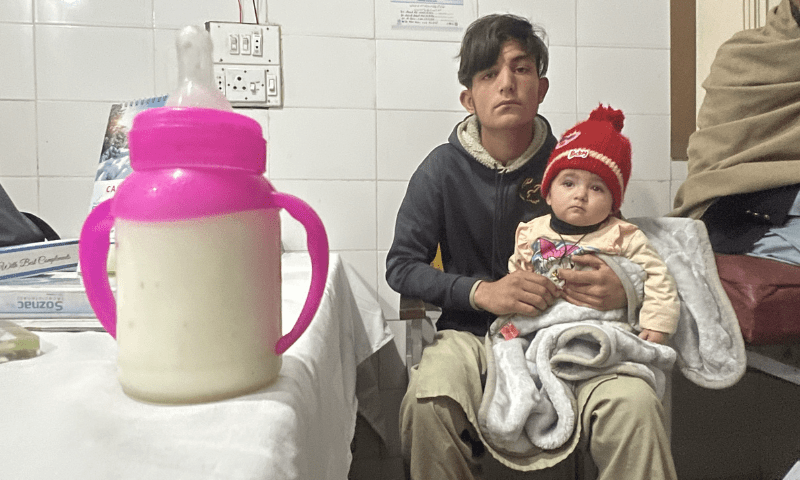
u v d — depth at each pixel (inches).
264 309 12.7
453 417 31.9
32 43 50.0
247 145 12.4
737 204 43.4
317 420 15.1
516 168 43.9
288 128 53.1
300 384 13.9
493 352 35.7
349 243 54.7
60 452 9.5
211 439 10.3
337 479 18.9
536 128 45.5
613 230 36.5
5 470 8.9
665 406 36.4
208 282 11.6
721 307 36.8
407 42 54.2
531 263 38.6
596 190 35.7
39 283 23.7
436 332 42.9
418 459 31.9
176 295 11.5
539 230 38.9
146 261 11.6
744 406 56.7
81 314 20.5
